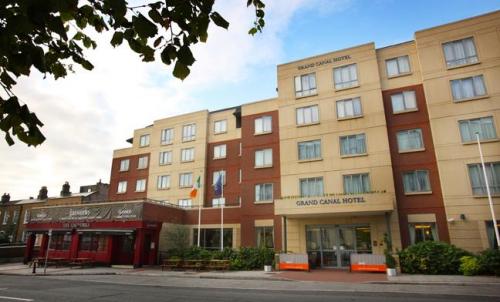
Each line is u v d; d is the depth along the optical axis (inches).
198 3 107.0
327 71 1074.7
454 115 879.1
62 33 84.3
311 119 1061.1
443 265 716.0
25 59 90.5
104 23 118.3
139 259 1020.5
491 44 880.3
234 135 1359.5
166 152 1491.1
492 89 856.3
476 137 844.6
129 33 110.7
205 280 728.3
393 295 491.2
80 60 124.9
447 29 934.4
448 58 919.0
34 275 883.4
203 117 1439.5
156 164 1498.5
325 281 664.4
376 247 877.2
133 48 113.4
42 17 79.3
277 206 930.1
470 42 905.5
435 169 882.8
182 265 957.2
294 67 1128.8
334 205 869.2
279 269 863.7
